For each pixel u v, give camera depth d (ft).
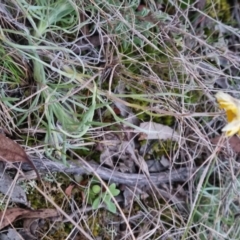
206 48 1.03
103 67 0.92
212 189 1.00
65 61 0.86
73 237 0.91
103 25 0.92
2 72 0.86
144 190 0.98
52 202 0.84
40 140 0.89
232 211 1.03
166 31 0.97
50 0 0.87
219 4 1.08
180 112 0.95
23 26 0.83
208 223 0.99
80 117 0.92
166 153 0.98
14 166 0.83
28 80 0.88
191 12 1.05
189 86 0.97
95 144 0.93
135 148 0.97
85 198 0.92
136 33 0.91
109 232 0.94
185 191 1.01
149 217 0.97
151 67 0.97
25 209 0.87
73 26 0.91
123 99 0.95
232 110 0.80
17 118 0.88
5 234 0.86
